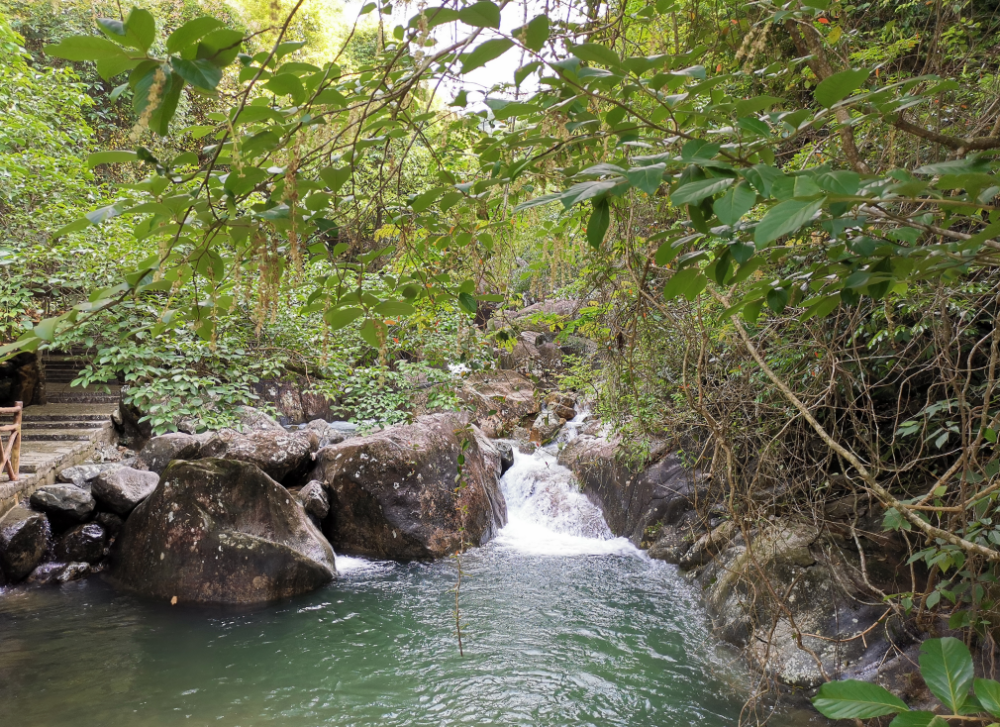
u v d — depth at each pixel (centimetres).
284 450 851
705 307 333
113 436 1083
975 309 305
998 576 290
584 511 909
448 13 107
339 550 819
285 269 159
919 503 277
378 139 142
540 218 253
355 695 464
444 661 517
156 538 665
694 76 120
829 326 347
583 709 443
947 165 112
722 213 95
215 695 461
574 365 598
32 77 774
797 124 129
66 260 559
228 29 99
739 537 612
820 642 454
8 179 626
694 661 508
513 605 635
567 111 138
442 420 921
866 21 376
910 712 87
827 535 501
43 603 625
